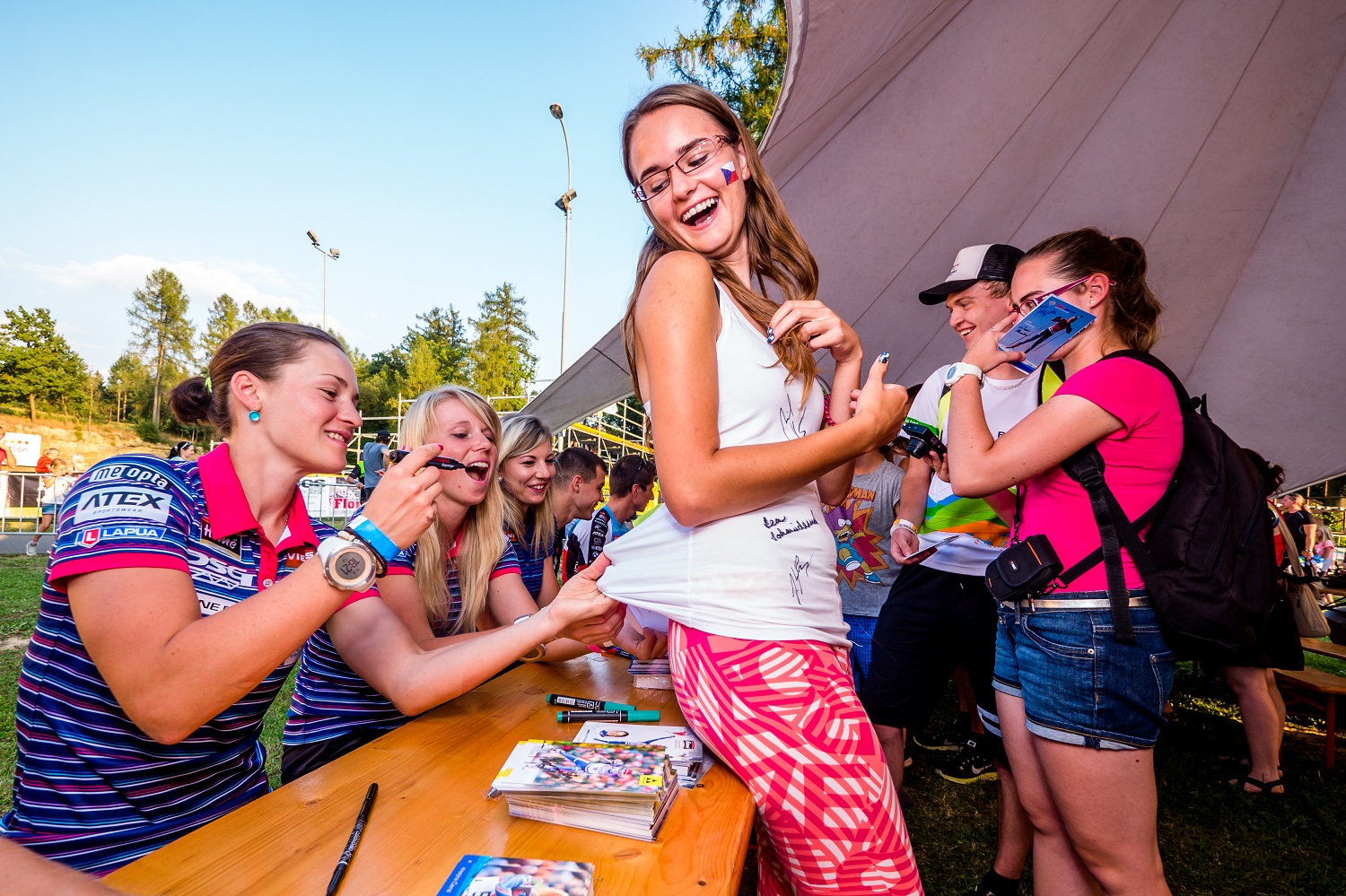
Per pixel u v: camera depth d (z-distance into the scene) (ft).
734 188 3.59
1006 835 6.76
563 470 13.02
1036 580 4.27
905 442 5.53
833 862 2.80
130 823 3.49
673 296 2.89
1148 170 13.21
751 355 3.14
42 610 3.36
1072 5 9.73
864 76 9.95
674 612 3.15
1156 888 4.06
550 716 4.27
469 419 6.16
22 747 3.38
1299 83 11.19
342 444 4.08
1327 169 12.30
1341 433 17.43
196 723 3.02
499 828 2.76
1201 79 11.39
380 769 3.37
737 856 2.56
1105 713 4.04
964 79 10.81
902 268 15.61
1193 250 14.79
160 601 3.03
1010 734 4.93
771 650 2.93
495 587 6.64
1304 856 8.29
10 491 48.01
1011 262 7.70
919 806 9.59
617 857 2.52
